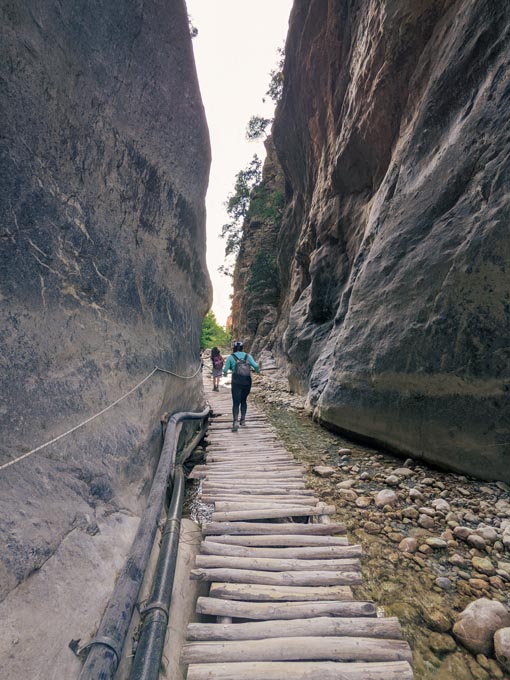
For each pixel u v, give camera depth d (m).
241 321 30.56
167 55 4.02
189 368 5.98
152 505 2.75
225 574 2.43
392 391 5.06
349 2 9.95
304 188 17.50
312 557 2.64
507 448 3.67
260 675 1.68
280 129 17.67
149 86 3.71
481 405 3.85
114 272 3.16
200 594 2.53
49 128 2.26
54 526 1.74
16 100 1.95
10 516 1.52
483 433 3.85
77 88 2.57
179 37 4.24
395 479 4.19
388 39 6.46
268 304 26.34
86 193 2.73
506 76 3.81
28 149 2.06
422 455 4.58
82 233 2.65
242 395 6.70
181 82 4.43
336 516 3.55
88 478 2.24
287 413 9.07
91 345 2.68
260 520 3.47
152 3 3.61
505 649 1.86
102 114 2.92
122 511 2.49
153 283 4.12
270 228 27.95
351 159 9.35
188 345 5.87
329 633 1.95
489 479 3.83
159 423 4.00
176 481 3.85
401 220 5.43
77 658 1.44
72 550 1.79
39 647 1.31
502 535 2.95
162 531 2.90
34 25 2.09
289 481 4.24
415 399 4.64
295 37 14.12
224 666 1.73
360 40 8.65
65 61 2.41
